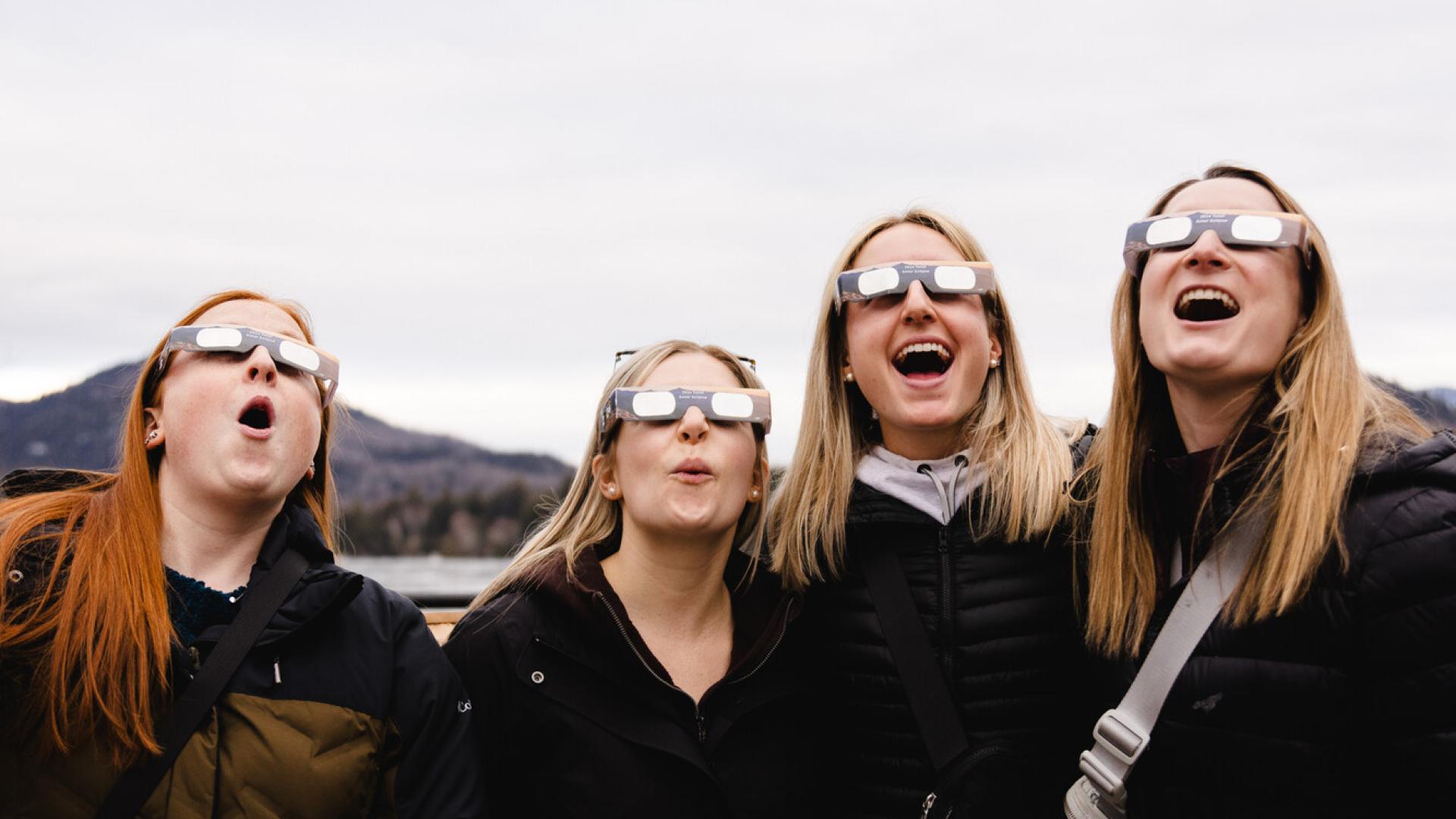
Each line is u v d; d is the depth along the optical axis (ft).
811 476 8.91
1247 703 6.51
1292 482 6.51
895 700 8.14
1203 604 6.91
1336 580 6.28
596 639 8.03
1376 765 6.24
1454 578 5.84
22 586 6.64
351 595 7.23
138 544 6.84
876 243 8.98
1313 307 6.93
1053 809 8.01
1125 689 7.41
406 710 7.29
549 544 9.18
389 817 7.14
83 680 6.43
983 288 8.47
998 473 8.54
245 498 7.07
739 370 8.79
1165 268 6.99
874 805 8.12
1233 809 6.56
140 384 7.20
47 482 7.45
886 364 8.56
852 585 8.61
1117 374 7.73
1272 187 7.24
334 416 8.18
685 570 8.27
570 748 7.80
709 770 7.73
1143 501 7.60
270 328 7.47
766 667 8.30
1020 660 8.13
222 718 6.64
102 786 6.38
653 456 8.04
